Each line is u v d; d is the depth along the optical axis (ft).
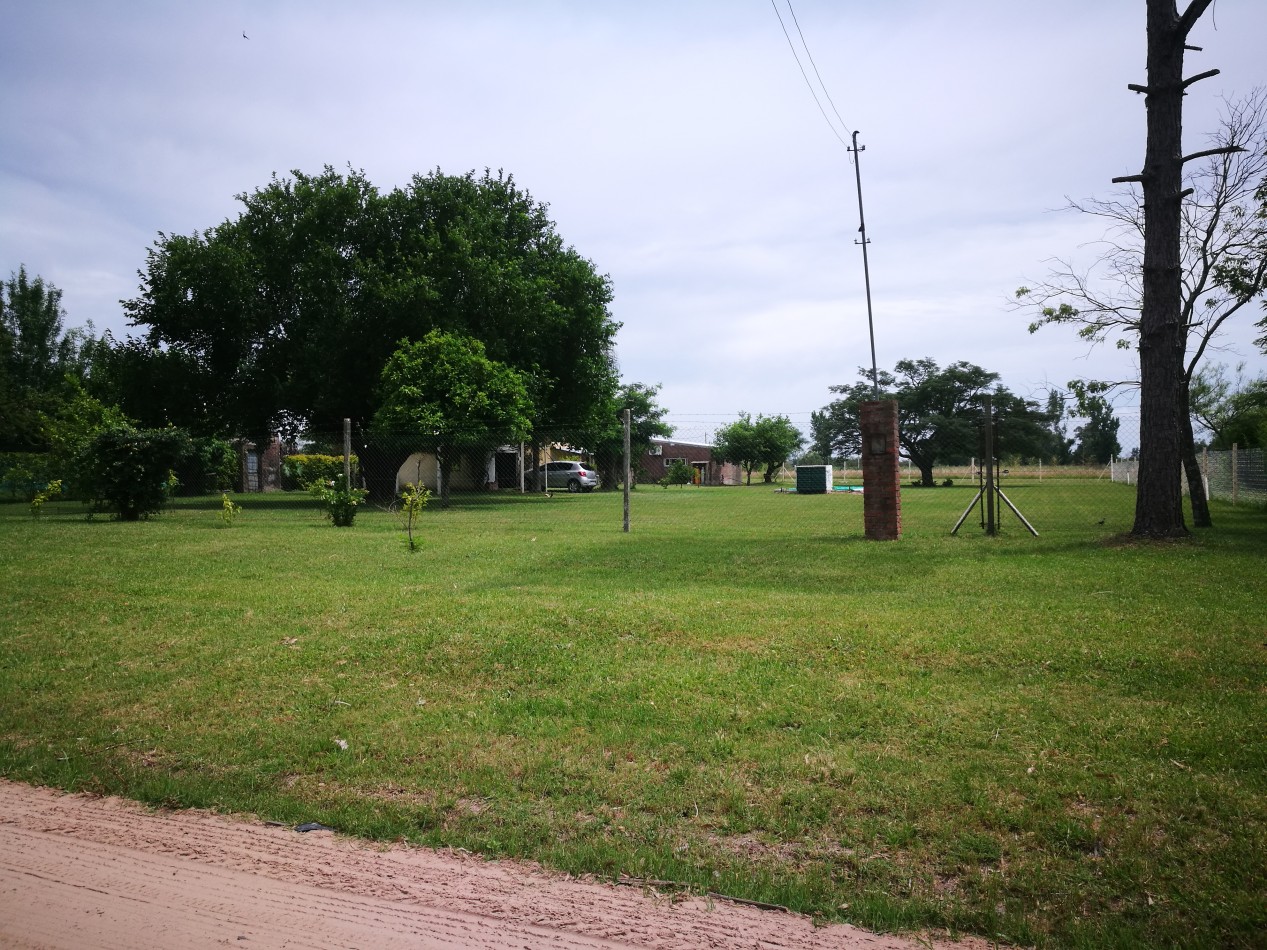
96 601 24.72
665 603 23.76
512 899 9.30
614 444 150.82
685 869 9.75
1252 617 20.94
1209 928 8.32
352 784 12.36
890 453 41.27
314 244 91.45
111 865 10.18
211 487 108.99
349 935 8.62
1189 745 12.77
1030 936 8.29
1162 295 37.42
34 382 142.72
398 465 91.40
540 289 99.81
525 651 18.88
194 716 15.28
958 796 11.32
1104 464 202.39
